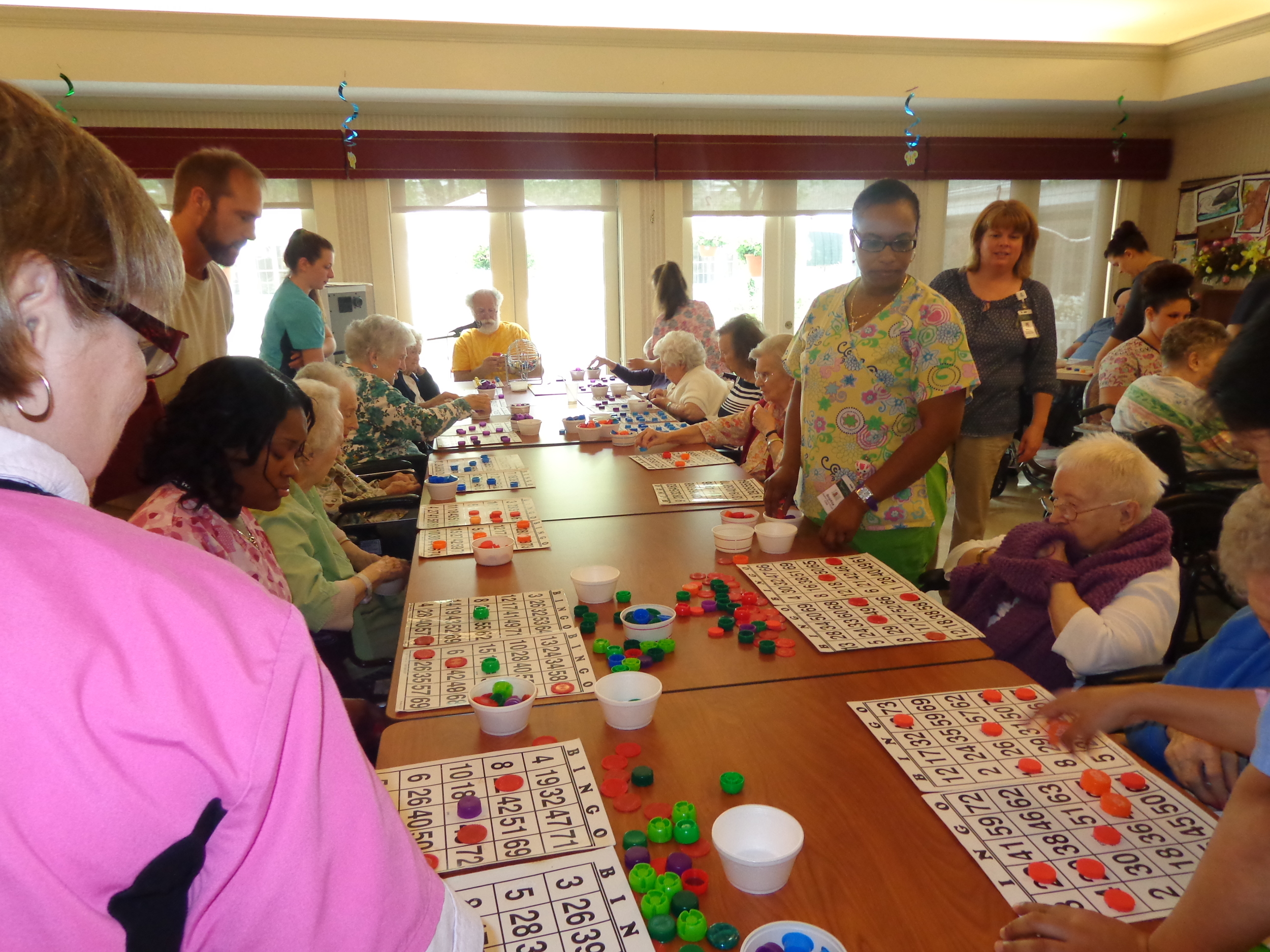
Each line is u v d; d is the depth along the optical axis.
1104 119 6.70
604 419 3.32
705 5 5.25
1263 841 0.63
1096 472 1.54
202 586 0.45
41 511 0.43
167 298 0.51
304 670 0.45
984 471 2.87
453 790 0.97
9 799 0.37
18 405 0.44
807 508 2.08
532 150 5.92
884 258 1.79
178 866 0.40
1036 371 2.86
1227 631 1.29
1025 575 1.58
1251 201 6.25
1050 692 1.19
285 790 0.43
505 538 1.89
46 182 0.43
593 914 0.78
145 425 1.75
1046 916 0.72
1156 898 0.79
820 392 1.96
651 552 1.85
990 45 5.76
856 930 0.76
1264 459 0.69
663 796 0.96
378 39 5.05
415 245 6.10
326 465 2.04
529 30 5.21
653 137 6.08
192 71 4.84
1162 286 3.45
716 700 1.18
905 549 1.93
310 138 5.55
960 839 0.88
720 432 3.11
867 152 6.38
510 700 1.12
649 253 6.38
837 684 1.22
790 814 0.90
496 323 5.43
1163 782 0.97
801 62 5.60
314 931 0.44
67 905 0.37
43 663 0.38
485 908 0.78
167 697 0.40
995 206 2.75
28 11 4.52
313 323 3.41
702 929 0.74
